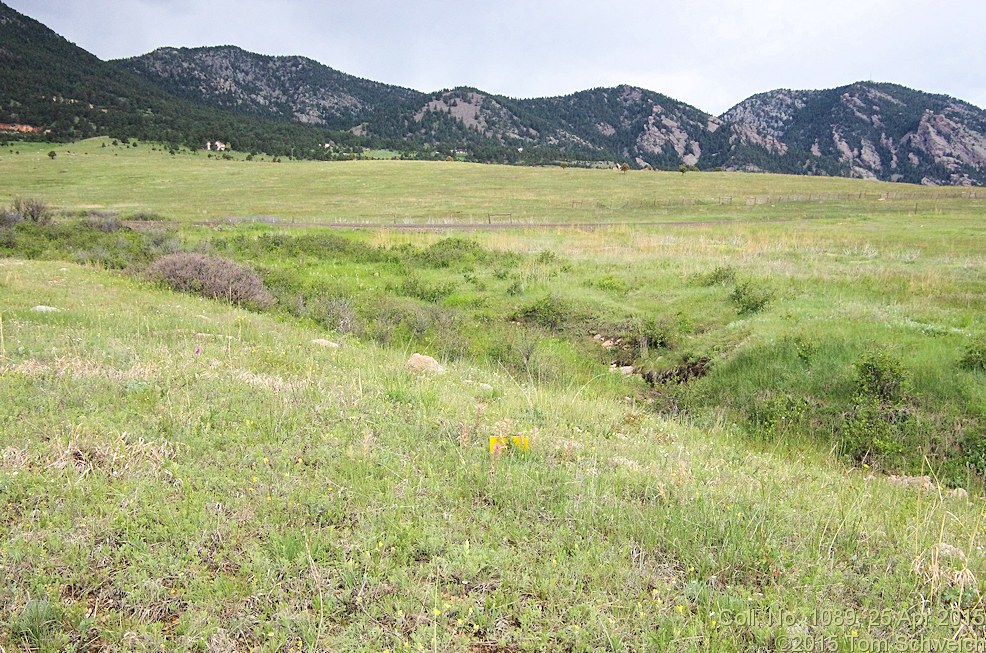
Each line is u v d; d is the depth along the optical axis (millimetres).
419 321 15578
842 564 3916
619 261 22594
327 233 33219
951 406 9180
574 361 14086
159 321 10727
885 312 13047
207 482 4281
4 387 5625
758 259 21844
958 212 45312
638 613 3264
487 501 4543
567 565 3668
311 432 5477
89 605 3088
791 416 9977
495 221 43969
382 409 6402
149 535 3607
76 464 4316
